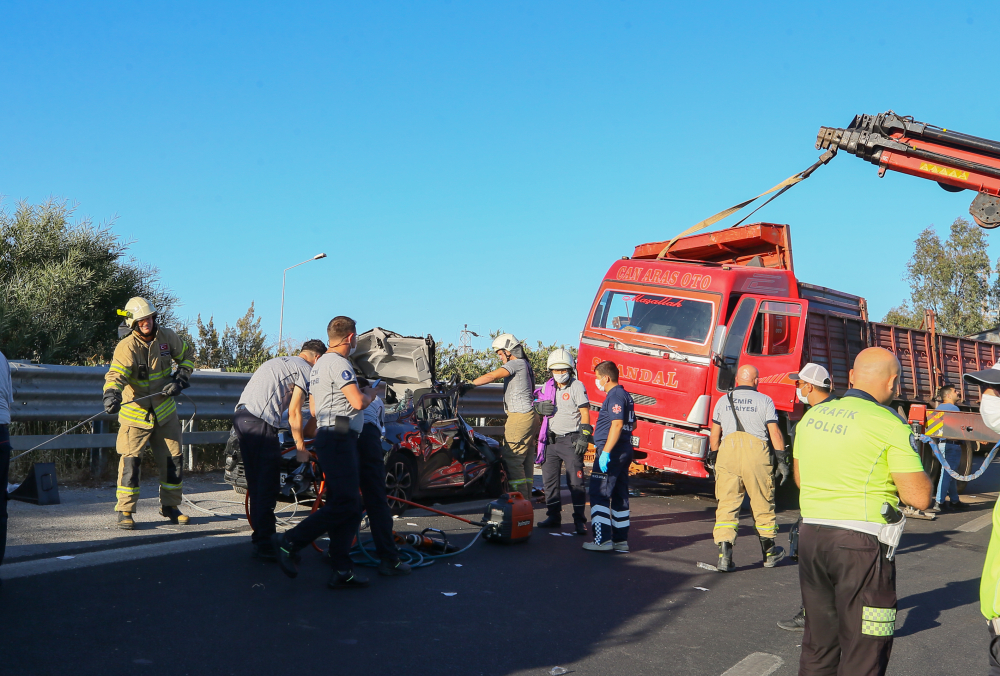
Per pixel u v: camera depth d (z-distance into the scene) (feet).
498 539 24.72
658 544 26.61
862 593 10.68
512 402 28.50
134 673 12.57
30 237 39.37
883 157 29.25
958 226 157.38
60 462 30.17
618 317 36.50
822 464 11.18
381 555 20.07
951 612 20.11
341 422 18.47
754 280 34.78
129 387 22.90
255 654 13.79
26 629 14.05
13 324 35.06
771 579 22.40
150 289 43.32
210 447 34.78
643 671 14.44
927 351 46.83
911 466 10.53
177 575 18.31
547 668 14.23
